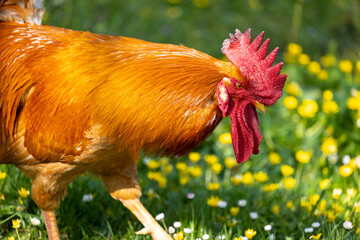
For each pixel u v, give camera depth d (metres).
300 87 13.78
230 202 9.81
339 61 14.70
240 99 7.33
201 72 7.20
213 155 11.94
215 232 8.91
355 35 18.02
